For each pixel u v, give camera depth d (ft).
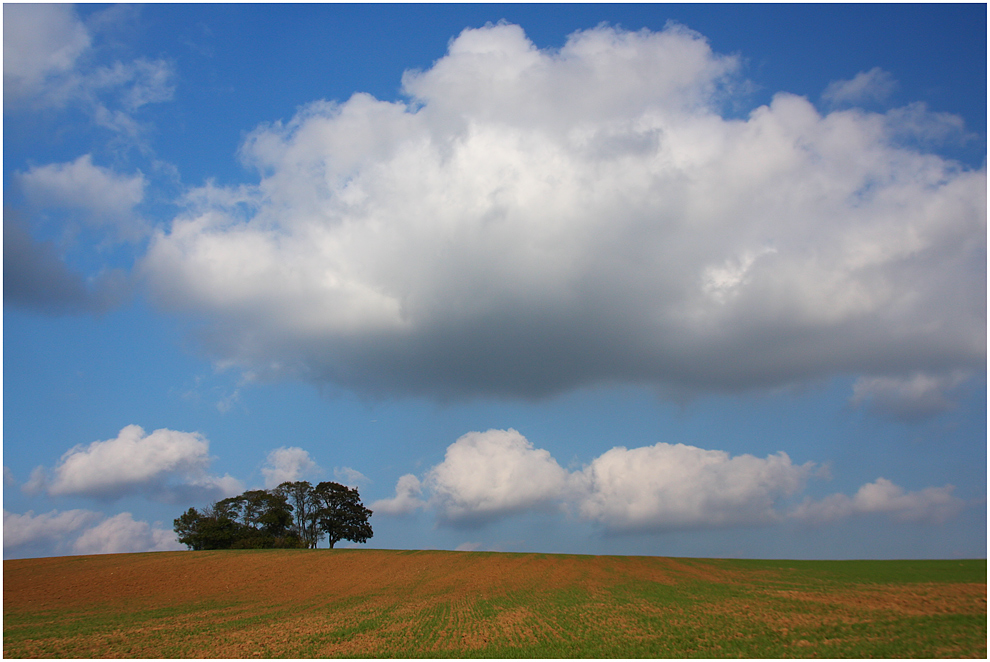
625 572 194.70
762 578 171.22
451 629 116.98
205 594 174.91
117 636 116.78
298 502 331.77
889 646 91.40
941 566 170.50
